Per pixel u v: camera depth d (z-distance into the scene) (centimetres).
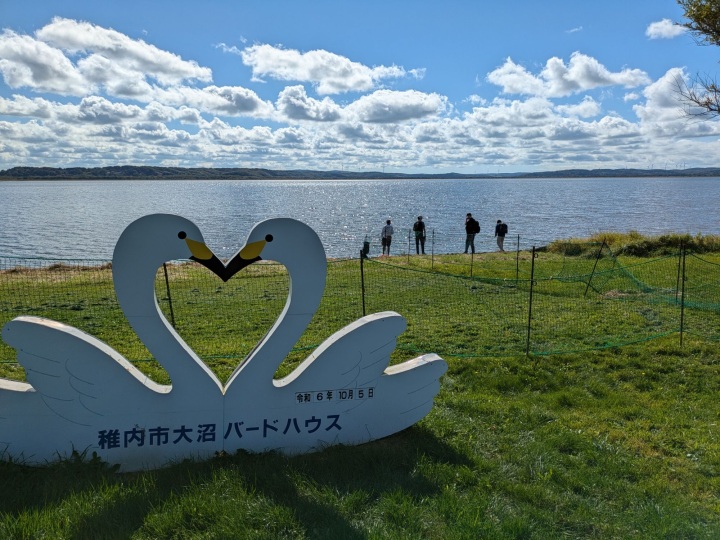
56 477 533
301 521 470
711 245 2470
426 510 491
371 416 620
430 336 1112
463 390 851
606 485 558
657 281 1742
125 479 550
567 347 1037
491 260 2350
